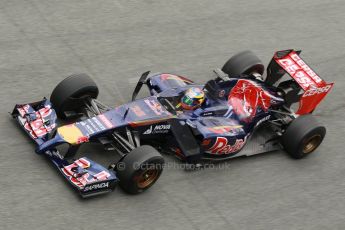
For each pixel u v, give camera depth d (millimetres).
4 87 39375
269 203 34656
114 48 45000
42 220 30500
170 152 35688
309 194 35906
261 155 37969
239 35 49094
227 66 41844
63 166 31969
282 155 38344
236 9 52219
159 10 50188
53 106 35844
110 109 35438
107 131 32969
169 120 34594
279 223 33562
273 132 39344
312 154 38906
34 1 48125
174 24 48875
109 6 49531
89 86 35594
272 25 51031
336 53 49250
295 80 38344
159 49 45844
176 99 36000
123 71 42844
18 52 42688
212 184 34938
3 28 44656
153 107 34906
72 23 46719
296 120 37094
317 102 38875
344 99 44594
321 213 34812
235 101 37625
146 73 37312
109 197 32469
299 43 49531
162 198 33250
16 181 32375
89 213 31359
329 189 36594
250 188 35344
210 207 33469
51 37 44812
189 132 34625
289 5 54094
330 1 55500
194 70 44312
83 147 35000
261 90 38438
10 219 30250
